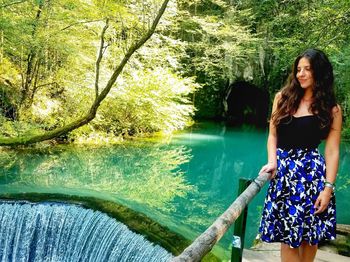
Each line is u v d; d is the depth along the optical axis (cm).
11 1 764
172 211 649
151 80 1312
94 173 854
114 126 1239
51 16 847
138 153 1102
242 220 205
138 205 635
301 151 194
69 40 973
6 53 1005
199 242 123
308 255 203
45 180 748
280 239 197
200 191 824
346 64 682
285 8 820
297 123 193
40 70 1072
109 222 498
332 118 191
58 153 984
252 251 345
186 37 1719
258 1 1270
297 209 193
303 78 191
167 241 461
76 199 577
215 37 1692
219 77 1833
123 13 841
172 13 1363
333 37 585
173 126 1515
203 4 1692
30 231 529
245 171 1036
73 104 1100
